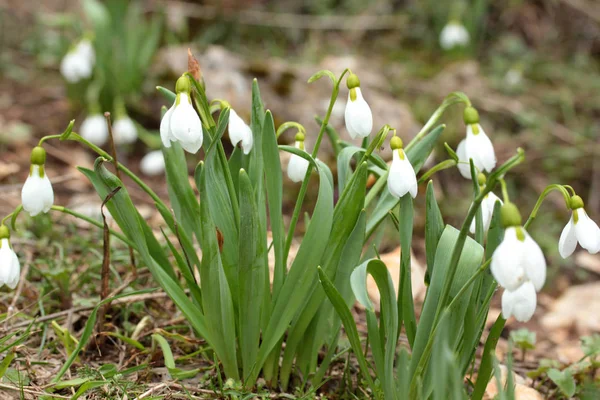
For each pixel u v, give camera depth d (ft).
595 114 5.55
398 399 2.33
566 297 3.61
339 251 2.44
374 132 4.66
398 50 6.38
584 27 6.47
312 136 4.56
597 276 3.98
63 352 2.66
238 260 2.43
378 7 6.75
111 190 2.38
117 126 4.43
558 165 4.89
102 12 4.78
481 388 2.36
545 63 6.18
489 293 2.32
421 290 3.26
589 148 5.03
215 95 4.65
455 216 4.39
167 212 2.51
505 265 2.09
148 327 2.78
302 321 2.50
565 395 2.67
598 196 4.67
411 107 5.27
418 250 4.03
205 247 2.38
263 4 6.57
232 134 2.40
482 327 2.37
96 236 3.17
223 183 2.45
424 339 2.33
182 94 2.29
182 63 5.04
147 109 4.92
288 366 2.56
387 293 2.32
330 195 2.41
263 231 2.52
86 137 4.46
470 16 6.15
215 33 6.14
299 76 4.88
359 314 3.13
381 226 2.61
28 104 5.06
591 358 2.78
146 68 5.01
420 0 6.63
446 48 6.13
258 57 6.02
